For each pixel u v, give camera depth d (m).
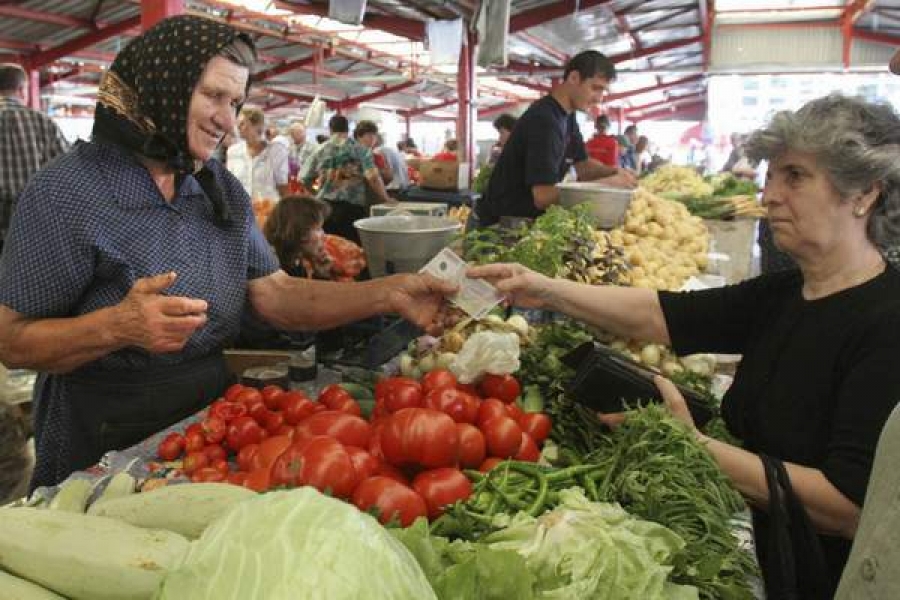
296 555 0.79
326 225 6.71
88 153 1.83
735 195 5.89
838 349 1.56
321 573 0.78
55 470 2.00
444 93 27.94
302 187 7.65
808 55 17.45
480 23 6.90
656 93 27.92
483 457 1.61
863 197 1.55
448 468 1.47
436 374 1.84
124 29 12.47
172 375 1.97
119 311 1.63
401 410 1.53
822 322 1.61
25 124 4.85
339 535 0.82
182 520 1.12
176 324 1.60
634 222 3.87
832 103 1.54
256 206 5.72
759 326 1.96
